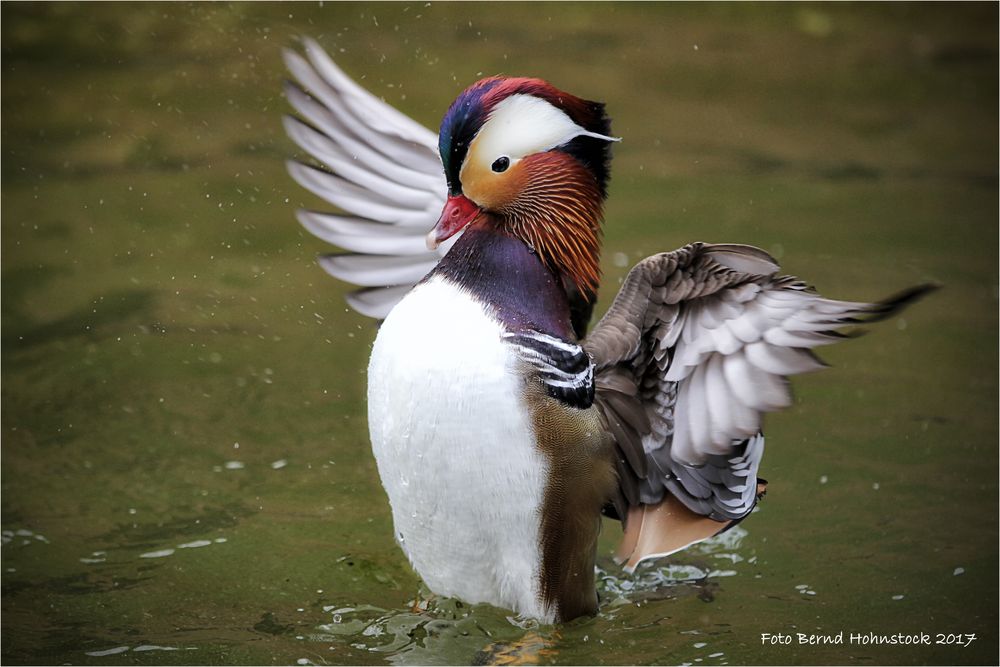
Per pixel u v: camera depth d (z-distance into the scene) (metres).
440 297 7.69
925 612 8.95
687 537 8.47
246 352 12.35
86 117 16.84
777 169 16.08
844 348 12.68
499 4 20.89
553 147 8.02
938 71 18.88
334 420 11.34
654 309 7.84
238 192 15.27
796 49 19.67
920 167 16.19
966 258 13.95
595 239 8.29
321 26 19.31
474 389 7.45
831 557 9.64
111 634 8.37
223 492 10.27
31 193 15.09
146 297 13.22
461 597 8.41
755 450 8.26
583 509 7.96
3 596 8.79
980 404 11.63
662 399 8.15
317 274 13.78
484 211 8.05
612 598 9.12
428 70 17.89
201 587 8.99
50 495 10.12
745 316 7.54
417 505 7.91
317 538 9.70
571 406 7.68
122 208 14.88
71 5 19.77
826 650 8.45
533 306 7.79
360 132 9.78
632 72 18.59
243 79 17.84
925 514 10.12
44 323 12.70
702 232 14.31
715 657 8.34
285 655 8.17
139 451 10.79
